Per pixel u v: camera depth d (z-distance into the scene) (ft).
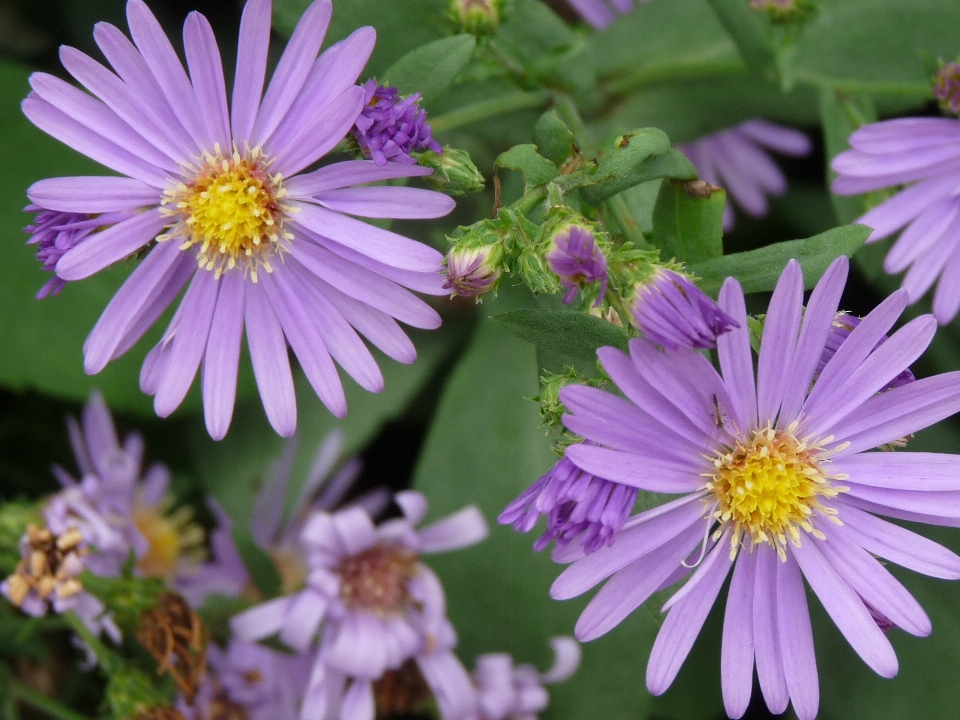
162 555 0.92
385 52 0.87
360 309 0.81
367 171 0.79
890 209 0.88
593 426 0.76
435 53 0.82
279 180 0.80
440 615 0.87
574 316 0.77
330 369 0.81
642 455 0.77
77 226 0.80
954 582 0.94
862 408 0.79
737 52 0.93
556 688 0.90
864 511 0.80
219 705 0.88
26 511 0.86
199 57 0.80
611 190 0.79
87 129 0.80
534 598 0.90
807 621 0.80
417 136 0.80
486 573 0.90
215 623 0.89
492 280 0.78
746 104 0.93
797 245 0.78
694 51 0.93
